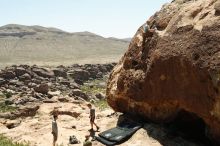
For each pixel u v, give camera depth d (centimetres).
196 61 1127
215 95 1069
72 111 2188
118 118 1571
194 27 1195
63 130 1700
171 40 1264
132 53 1491
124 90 1491
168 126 1348
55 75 6319
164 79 1273
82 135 1586
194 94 1155
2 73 5522
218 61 1065
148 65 1356
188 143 1255
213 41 1107
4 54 12706
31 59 11781
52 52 13862
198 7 1252
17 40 16288
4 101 3916
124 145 1294
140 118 1462
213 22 1140
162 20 1413
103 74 7656
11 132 1842
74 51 14600
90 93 4872
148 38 1409
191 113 1242
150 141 1282
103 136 1384
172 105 1279
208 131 1160
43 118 2194
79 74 6825
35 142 1602
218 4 1152
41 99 3912
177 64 1205
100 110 2383
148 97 1363
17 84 5188
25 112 2523
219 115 1073
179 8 1382
